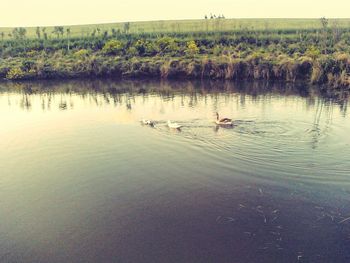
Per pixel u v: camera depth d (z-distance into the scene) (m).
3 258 24.08
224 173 34.28
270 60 87.88
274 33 141.00
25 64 95.50
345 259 23.42
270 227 26.58
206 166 35.84
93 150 41.03
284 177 33.12
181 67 90.06
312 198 29.88
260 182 32.47
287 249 24.38
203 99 64.50
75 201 30.58
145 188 32.25
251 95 67.00
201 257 23.75
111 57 102.25
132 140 43.62
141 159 38.09
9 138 46.03
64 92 76.25
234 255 23.89
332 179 32.62
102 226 27.11
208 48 111.25
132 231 26.45
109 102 65.00
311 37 123.62
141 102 63.88
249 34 134.38
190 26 183.25
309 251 24.17
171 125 47.03
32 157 39.66
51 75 92.56
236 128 46.53
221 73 86.56
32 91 78.12
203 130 46.09
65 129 49.09
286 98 63.59
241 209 28.75
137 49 107.44
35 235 26.30
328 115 51.91
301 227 26.53
